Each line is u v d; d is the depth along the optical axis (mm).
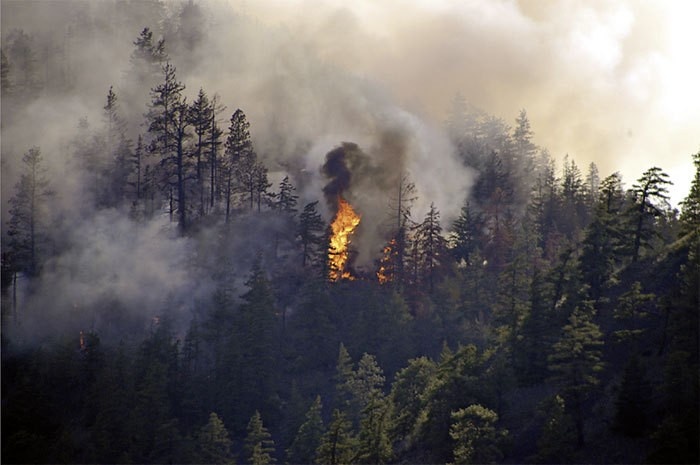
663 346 116000
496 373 119250
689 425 94500
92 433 131625
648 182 136875
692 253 119688
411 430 125625
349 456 117812
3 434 130875
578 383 110438
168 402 138875
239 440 139000
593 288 131750
